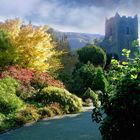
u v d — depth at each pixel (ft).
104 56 131.75
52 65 85.76
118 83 23.25
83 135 34.12
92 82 86.94
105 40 245.04
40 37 73.77
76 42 323.98
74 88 87.15
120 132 22.31
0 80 58.44
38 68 74.18
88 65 94.07
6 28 74.18
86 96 75.05
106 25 248.93
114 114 22.39
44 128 39.27
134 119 21.75
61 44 125.39
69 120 45.80
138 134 21.86
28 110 46.47
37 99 57.26
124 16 231.91
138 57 23.99
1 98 47.01
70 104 56.75
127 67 24.21
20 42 71.31
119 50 226.17
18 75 63.93
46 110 49.88
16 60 70.95
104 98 23.25
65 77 91.40
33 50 72.38
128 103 21.74
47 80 66.49
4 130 37.93
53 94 57.21
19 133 36.42
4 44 67.92
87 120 45.06
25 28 75.05
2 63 67.97
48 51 78.13
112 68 25.27
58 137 33.42
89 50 131.44
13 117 43.24
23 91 58.85
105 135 22.90
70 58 115.44
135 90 21.72
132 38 230.27
